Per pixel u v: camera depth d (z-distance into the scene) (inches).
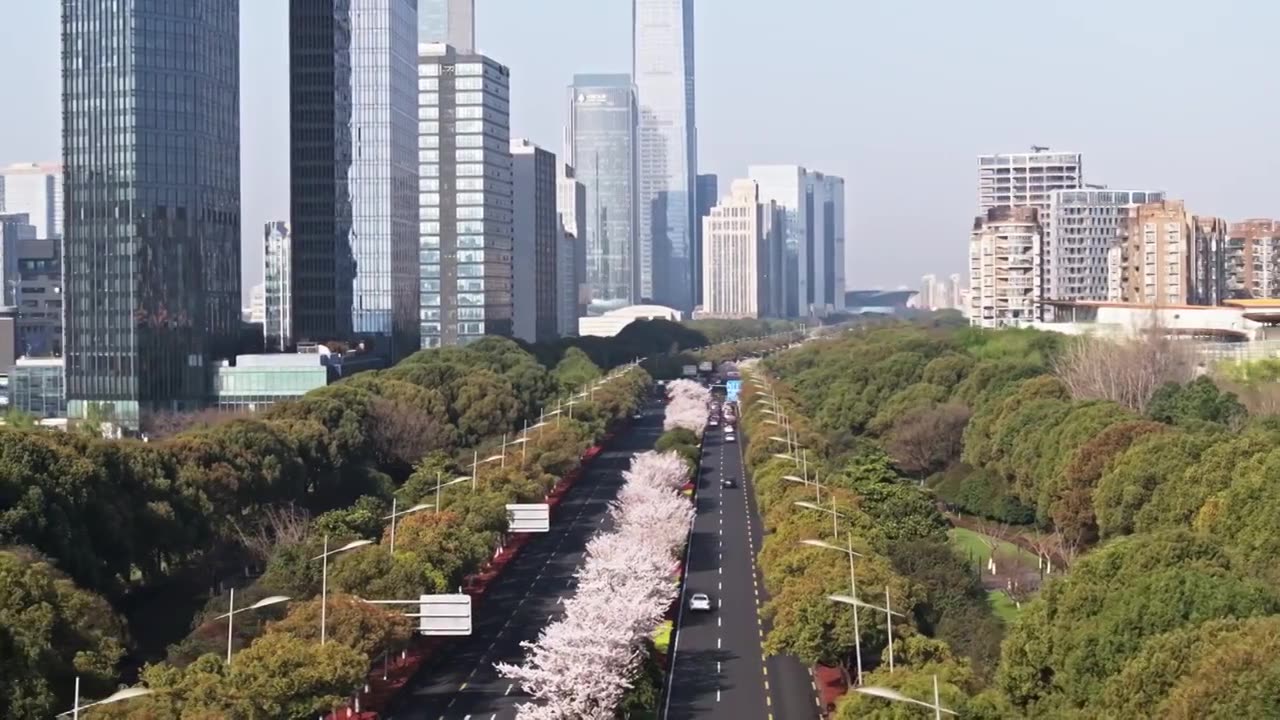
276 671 7130.9
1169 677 5915.4
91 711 6363.2
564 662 7362.2
